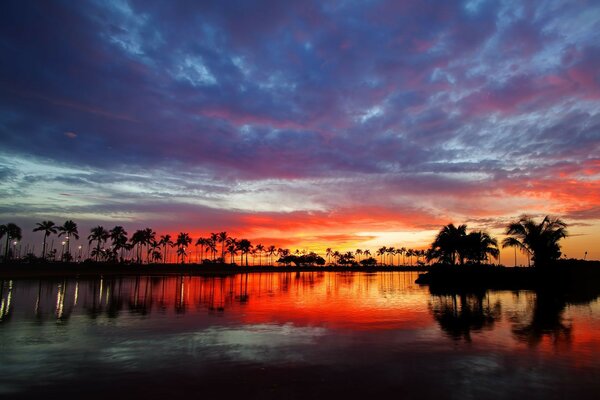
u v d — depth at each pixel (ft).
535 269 121.80
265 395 25.53
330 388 26.84
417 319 56.39
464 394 25.58
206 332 46.75
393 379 28.71
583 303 74.74
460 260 140.97
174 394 25.68
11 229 261.44
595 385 27.14
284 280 193.57
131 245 388.16
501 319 55.52
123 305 75.10
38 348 38.29
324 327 50.14
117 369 31.22
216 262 443.73
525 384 27.43
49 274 206.59
